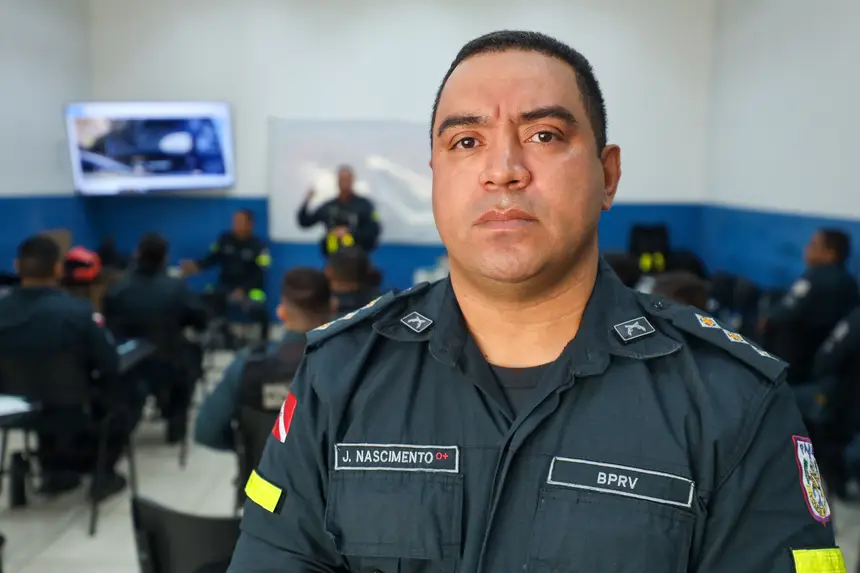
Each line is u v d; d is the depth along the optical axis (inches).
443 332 29.9
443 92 30.0
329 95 247.1
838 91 171.3
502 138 28.0
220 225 252.1
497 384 29.1
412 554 27.3
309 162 248.7
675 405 27.3
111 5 243.1
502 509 27.2
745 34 220.2
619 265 110.5
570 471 26.9
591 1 242.4
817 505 26.6
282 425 30.8
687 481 26.0
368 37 244.8
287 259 253.1
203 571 54.9
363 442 28.6
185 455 144.9
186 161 237.3
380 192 249.8
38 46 208.7
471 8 242.8
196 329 151.4
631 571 25.5
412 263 252.2
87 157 224.4
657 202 252.1
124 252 251.9
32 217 205.8
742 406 26.7
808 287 133.8
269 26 245.0
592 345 28.7
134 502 56.6
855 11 164.1
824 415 115.7
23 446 144.4
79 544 106.7
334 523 28.2
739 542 25.8
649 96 247.1
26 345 108.2
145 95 246.8
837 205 171.0
